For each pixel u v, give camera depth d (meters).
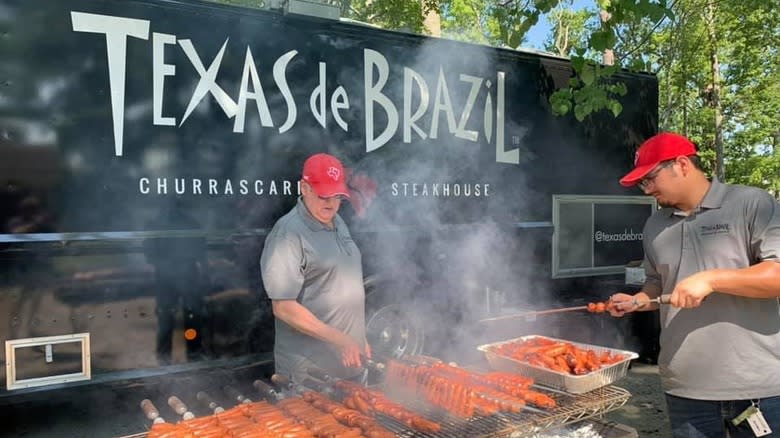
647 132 5.86
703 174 2.41
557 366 2.88
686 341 2.40
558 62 5.24
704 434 2.41
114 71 3.26
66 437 3.44
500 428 2.30
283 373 2.87
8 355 3.05
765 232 2.18
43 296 3.12
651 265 2.71
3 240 3.00
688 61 15.65
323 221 2.77
